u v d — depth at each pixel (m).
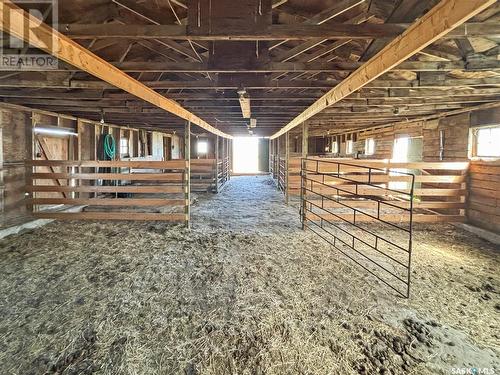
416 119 6.15
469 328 2.03
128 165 4.66
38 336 1.92
